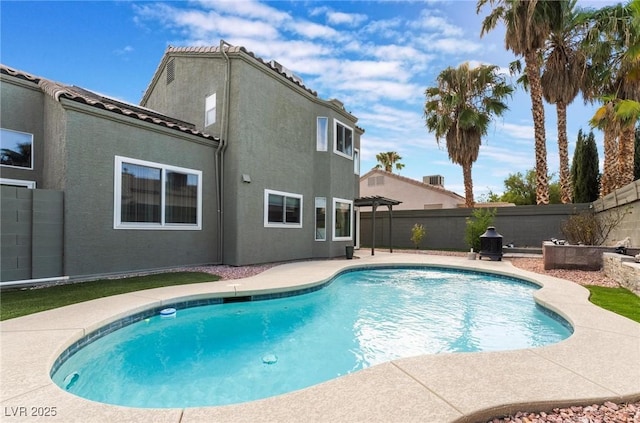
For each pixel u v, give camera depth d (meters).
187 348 5.44
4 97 8.40
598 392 3.11
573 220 14.28
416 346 5.64
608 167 16.14
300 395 3.03
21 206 7.29
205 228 11.07
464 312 7.59
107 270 8.59
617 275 8.59
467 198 21.47
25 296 6.52
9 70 8.57
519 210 17.59
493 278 11.24
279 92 12.97
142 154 9.38
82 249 8.12
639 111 12.27
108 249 8.62
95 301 6.18
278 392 4.05
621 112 12.64
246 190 11.45
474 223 16.34
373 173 29.14
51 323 4.88
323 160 14.84
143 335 5.90
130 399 3.84
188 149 10.61
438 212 20.34
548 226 16.91
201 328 6.30
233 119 11.38
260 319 6.92
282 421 2.61
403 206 27.58
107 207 8.59
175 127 10.12
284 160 13.16
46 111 8.81
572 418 2.82
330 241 14.69
